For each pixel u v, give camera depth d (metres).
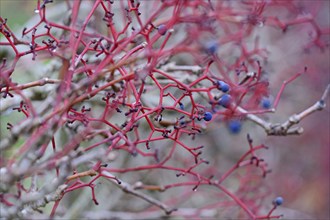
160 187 2.79
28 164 1.75
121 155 4.43
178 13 2.47
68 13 2.71
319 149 6.18
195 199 4.76
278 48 5.14
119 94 2.44
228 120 2.85
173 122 2.58
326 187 6.08
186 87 2.27
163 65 2.87
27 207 1.97
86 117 2.18
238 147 5.41
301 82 5.70
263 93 2.79
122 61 2.09
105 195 4.47
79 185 2.16
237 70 2.68
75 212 4.04
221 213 3.90
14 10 5.02
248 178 3.63
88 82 1.94
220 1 3.11
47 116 1.84
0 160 1.92
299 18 3.58
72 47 2.22
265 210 4.48
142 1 3.29
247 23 3.15
